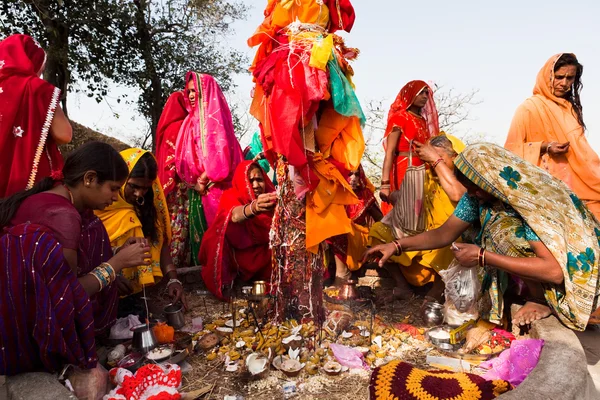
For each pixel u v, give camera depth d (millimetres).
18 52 3072
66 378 2076
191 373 2475
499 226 2615
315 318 2973
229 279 3811
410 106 4281
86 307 2074
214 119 4617
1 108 2850
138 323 2893
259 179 3572
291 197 2859
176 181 4805
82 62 11711
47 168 3051
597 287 2475
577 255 2400
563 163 4520
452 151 3576
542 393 1727
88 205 2322
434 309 3143
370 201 4305
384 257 3047
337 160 2859
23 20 11320
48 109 2996
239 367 2471
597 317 2822
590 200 4527
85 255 2627
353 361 2473
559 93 4543
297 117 2504
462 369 2451
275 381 2363
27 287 1952
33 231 1979
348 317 2941
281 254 2936
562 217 2424
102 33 12492
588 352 2645
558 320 2502
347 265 3963
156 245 3381
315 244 2789
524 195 2447
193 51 14289
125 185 3168
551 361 1994
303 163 2572
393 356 2654
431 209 3783
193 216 4684
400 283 3879
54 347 1971
